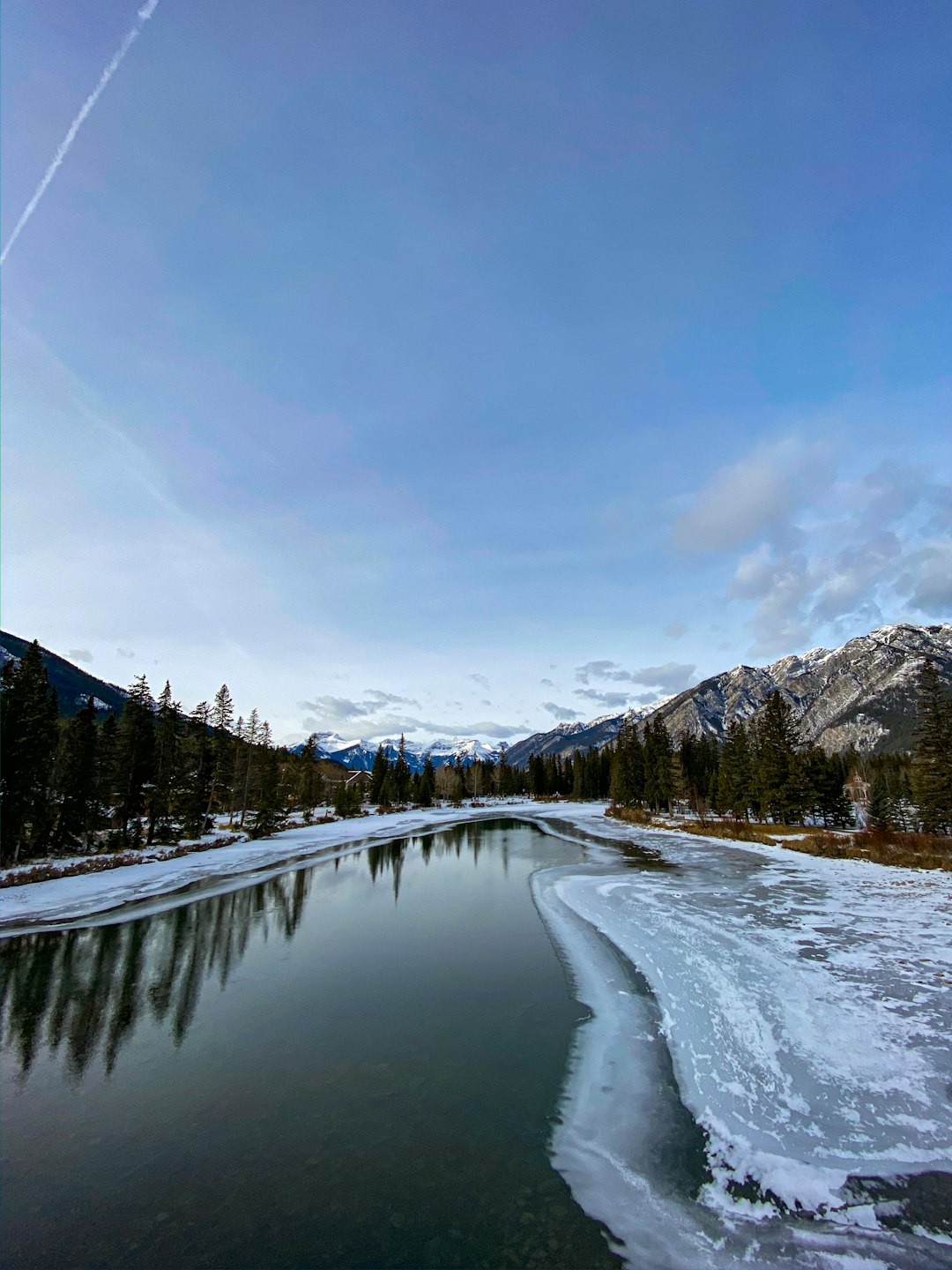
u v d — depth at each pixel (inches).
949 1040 347.3
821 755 2263.8
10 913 796.6
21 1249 217.2
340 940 655.8
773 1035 365.7
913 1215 219.6
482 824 2294.5
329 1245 215.0
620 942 596.4
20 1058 378.3
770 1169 249.4
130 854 1338.6
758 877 923.4
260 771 2716.5
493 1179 252.7
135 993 496.1
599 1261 204.2
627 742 3120.1
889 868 984.3
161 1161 270.8
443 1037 400.8
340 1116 306.2
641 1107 303.7
